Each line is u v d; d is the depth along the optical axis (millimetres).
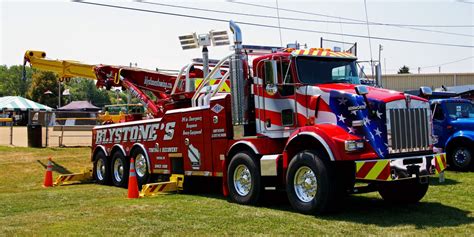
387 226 6762
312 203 7570
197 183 11023
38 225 7281
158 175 11766
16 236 6539
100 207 8836
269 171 8336
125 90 14750
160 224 7152
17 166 15453
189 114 10383
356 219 7281
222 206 8703
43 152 17781
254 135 9172
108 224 7219
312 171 7637
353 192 7789
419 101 7852
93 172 13984
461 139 13508
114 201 9695
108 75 14469
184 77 12156
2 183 13492
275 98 8641
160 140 11312
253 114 9156
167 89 13430
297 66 8445
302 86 8312
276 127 8602
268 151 8641
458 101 14234
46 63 15633
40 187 12938
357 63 9258
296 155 7879
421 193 8477
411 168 7375
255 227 6824
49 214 8242
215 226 6949
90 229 6906
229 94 9484
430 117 8023
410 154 7637
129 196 10258
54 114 23234
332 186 7398
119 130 12891
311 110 8148
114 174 13062
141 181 11914
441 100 14062
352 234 6277
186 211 8188
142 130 11969
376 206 8508
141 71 13898
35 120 20844
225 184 9430
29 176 14461
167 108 11852
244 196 8898
